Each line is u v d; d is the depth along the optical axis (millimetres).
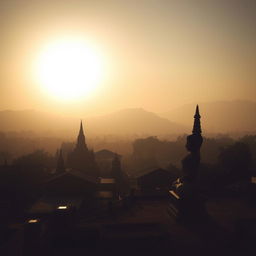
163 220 12406
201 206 12367
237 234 10281
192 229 11281
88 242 9820
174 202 13055
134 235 9523
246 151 40812
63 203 31953
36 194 42781
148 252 9273
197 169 12703
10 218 31969
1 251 17141
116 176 50188
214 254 9266
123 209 14156
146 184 40406
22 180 43594
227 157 39500
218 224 11805
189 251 9469
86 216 15547
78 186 36062
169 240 9812
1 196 40562
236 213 13453
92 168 49844
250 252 9352
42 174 47969
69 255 9523
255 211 13812
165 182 40719
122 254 9180
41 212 28969
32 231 9711
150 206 14750
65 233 9977
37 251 9625
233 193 17109
